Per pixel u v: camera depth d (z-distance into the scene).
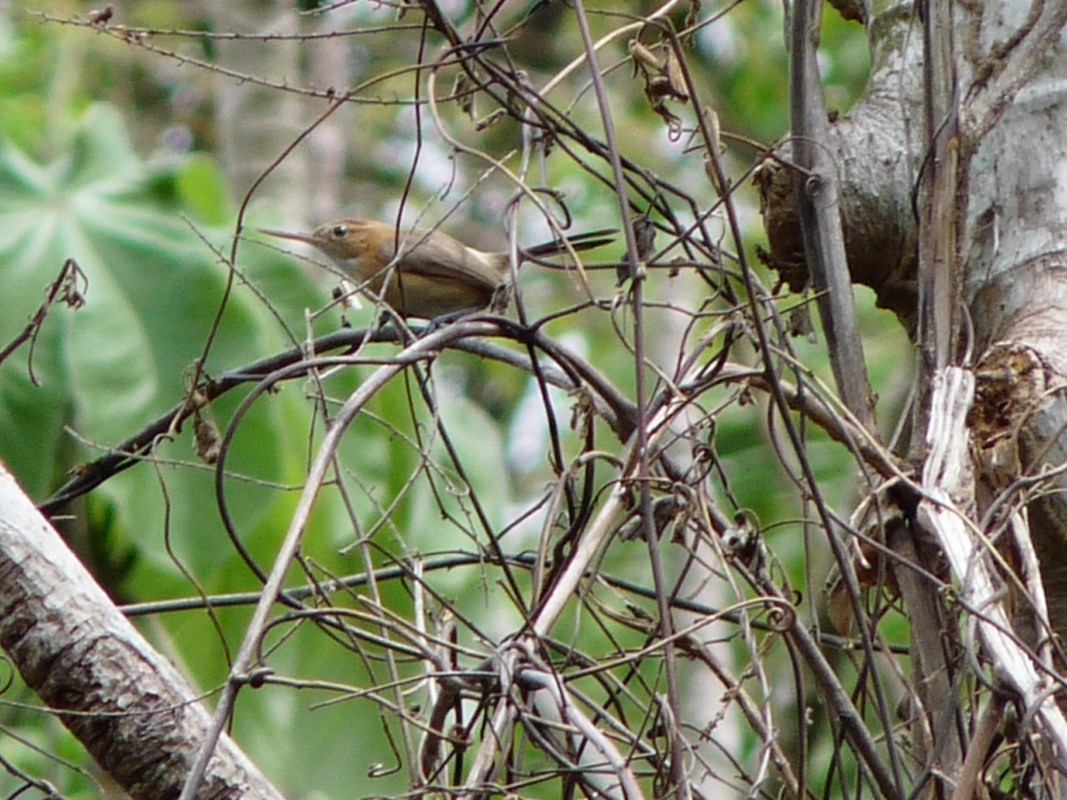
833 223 8.09
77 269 7.93
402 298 8.54
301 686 6.39
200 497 13.55
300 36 7.66
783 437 17.02
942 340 7.54
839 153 9.12
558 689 6.39
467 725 7.20
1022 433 7.64
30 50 21.78
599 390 7.56
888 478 7.50
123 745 6.82
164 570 14.07
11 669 7.37
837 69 21.69
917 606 7.30
